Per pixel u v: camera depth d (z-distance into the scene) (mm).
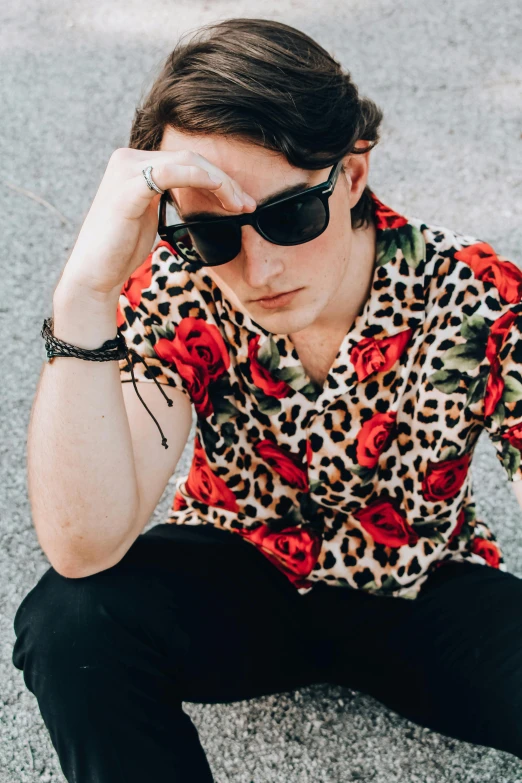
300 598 1389
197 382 1264
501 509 1952
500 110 2955
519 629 1216
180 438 1290
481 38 3225
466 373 1187
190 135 1004
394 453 1266
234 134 968
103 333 1148
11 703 1698
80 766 1113
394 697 1362
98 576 1202
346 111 1002
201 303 1236
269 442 1287
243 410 1276
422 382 1207
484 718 1217
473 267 1184
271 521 1352
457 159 2811
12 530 2012
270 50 999
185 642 1194
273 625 1327
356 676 1409
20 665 1182
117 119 3086
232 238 1027
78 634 1129
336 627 1374
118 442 1178
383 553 1334
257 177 995
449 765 1548
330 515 1334
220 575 1288
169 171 985
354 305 1190
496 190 2709
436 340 1191
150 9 3541
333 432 1238
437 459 1238
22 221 2766
